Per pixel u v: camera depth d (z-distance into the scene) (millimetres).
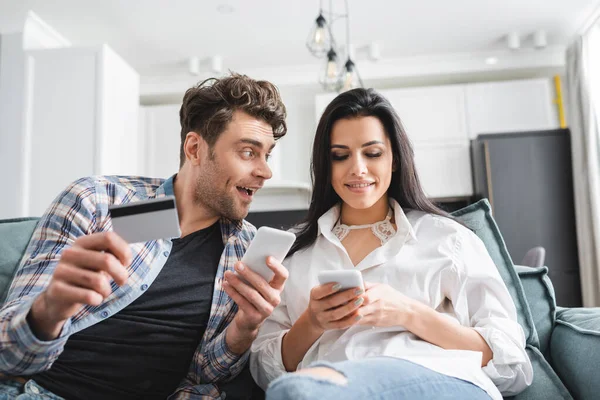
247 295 958
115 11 3484
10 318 828
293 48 4121
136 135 3764
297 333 1061
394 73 4395
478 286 1105
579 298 3689
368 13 3576
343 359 1040
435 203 1359
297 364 1108
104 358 1044
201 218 1248
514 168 3854
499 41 4078
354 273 893
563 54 4207
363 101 1210
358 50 4188
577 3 3525
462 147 4199
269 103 1230
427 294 1090
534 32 3939
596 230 3508
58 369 1008
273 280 968
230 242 1237
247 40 3969
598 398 961
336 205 1306
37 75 3373
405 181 1257
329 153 1250
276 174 4562
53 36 3732
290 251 1279
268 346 1131
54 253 1026
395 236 1190
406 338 1034
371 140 1182
